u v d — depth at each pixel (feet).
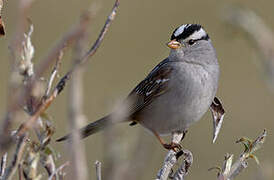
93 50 14.16
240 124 60.34
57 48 13.51
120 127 18.70
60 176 17.30
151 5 80.48
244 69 71.36
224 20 31.76
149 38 75.82
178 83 33.06
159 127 34.19
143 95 34.40
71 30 13.57
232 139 56.18
